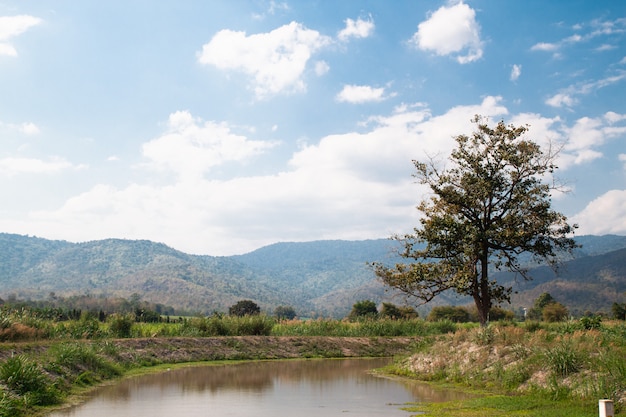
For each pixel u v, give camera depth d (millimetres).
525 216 30312
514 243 29500
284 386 22141
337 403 17625
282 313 158750
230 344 36875
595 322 28969
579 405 14930
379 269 32344
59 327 30234
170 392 20031
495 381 20172
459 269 29797
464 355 23750
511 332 24156
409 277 30875
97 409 16094
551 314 67750
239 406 16938
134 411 15820
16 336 24812
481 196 29594
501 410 15305
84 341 28906
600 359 16938
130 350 30578
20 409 14703
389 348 41406
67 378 20109
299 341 40156
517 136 30469
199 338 36562
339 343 41062
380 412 15844
